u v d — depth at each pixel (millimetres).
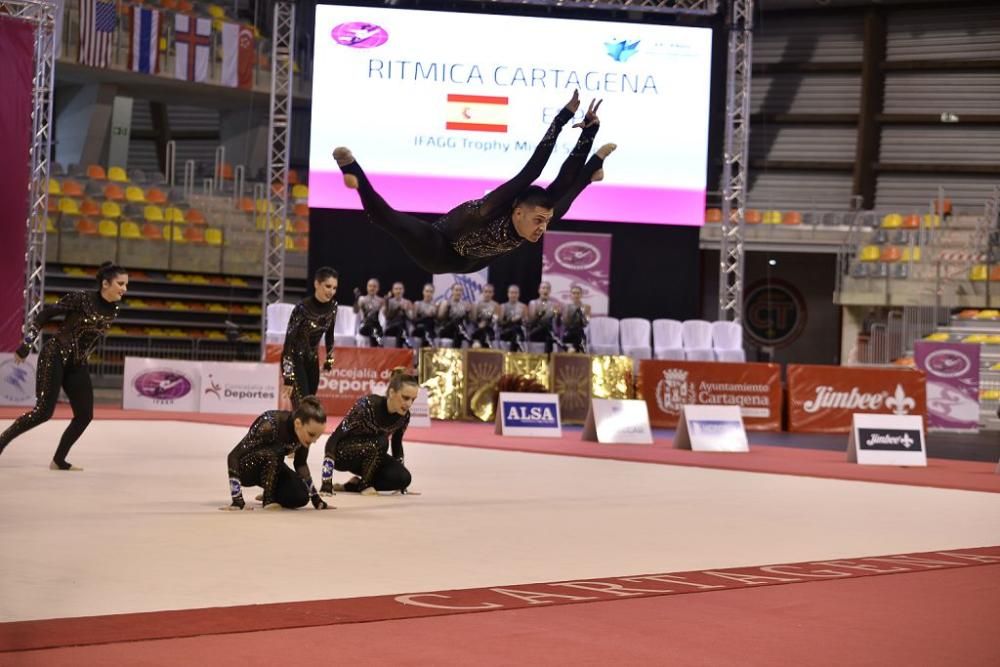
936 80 32531
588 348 22172
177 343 27016
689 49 22969
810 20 33594
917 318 27922
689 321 22719
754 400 20344
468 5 24172
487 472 10969
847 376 20375
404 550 6145
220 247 28359
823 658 3969
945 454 16594
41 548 5848
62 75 28438
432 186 22469
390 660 3768
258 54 29828
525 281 23531
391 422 8734
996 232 28750
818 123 33438
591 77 22703
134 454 11422
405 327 20797
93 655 3713
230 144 32812
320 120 22312
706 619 4570
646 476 11188
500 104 22500
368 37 22281
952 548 6902
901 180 32656
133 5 27719
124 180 28734
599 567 5793
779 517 8203
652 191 23047
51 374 9656
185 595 4762
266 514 7457
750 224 30719
